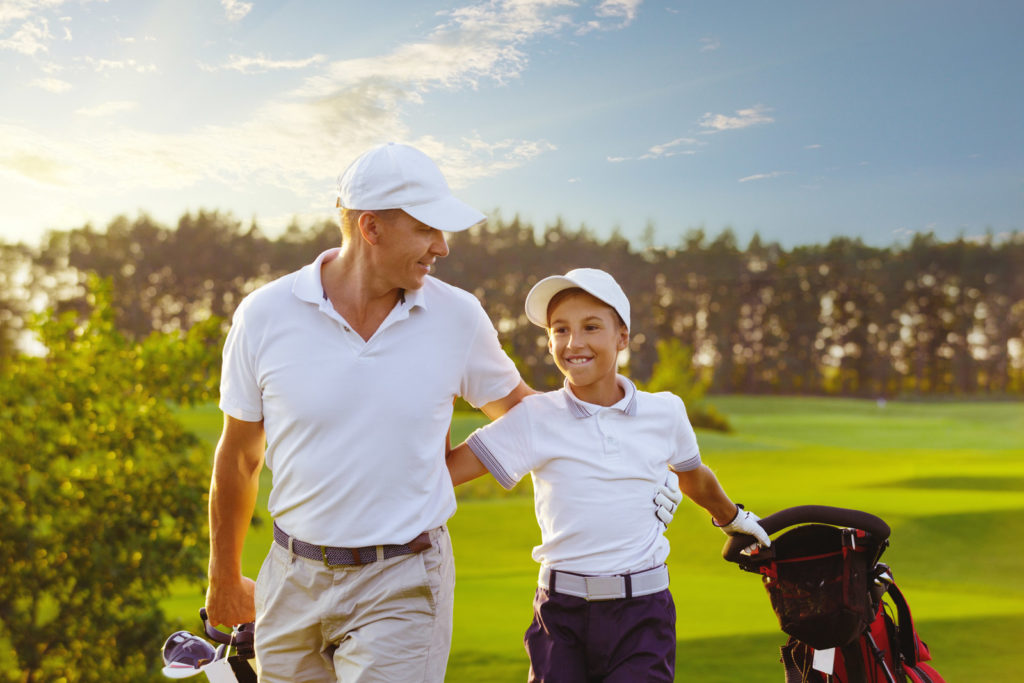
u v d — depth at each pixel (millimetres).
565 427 2686
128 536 12250
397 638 2426
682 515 23094
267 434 2502
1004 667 10148
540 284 2719
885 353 74250
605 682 2561
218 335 13008
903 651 2676
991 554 19312
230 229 54469
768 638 11625
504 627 12797
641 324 73812
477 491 27859
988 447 46031
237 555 2748
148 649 12297
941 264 72312
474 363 2613
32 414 12469
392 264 2369
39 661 12164
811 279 74688
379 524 2414
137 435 12609
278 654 2586
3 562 12273
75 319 13000
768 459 39469
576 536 2621
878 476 33531
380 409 2389
